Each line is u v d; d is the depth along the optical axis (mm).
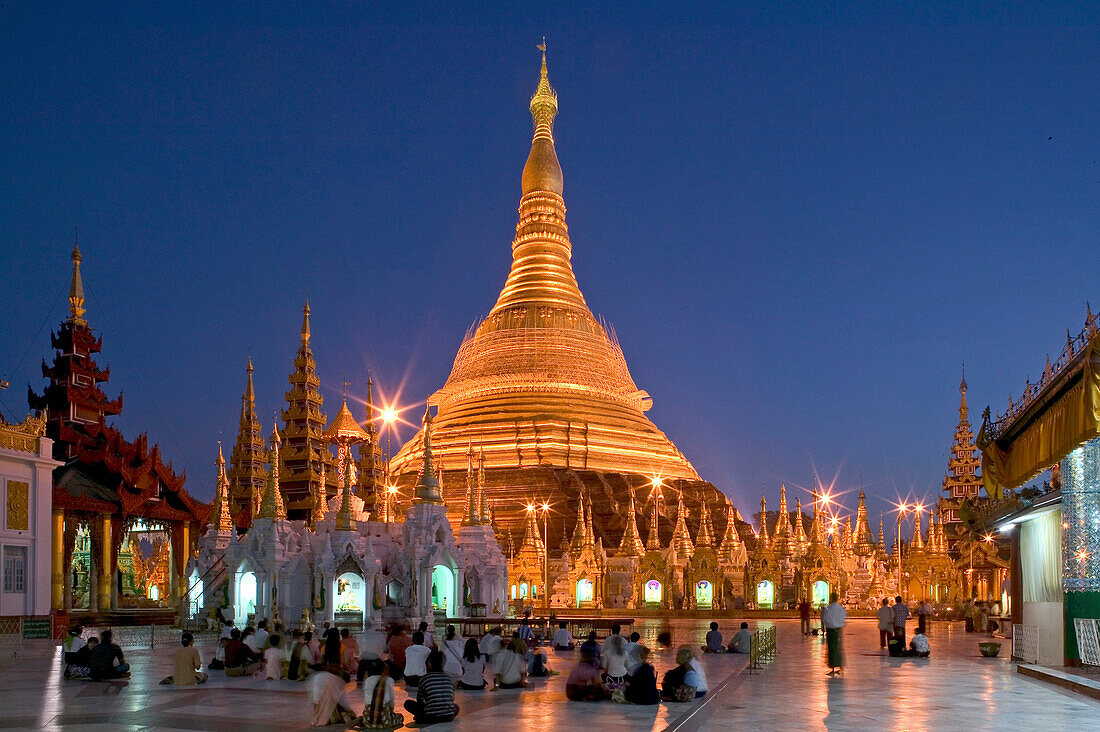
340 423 111312
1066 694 33062
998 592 108375
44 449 74438
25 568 72312
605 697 31156
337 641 36875
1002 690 34125
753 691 33906
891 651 49031
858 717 27688
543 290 156000
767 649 46344
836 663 39625
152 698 31641
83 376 93062
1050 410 39938
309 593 73688
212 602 80375
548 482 134125
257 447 109250
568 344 150875
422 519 76062
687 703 30344
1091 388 34406
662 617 105188
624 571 116562
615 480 136375
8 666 44344
